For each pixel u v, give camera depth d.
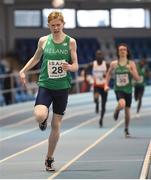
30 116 30.11
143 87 28.80
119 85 20.39
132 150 17.30
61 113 13.50
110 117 28.67
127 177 12.70
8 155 16.81
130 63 20.38
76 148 18.05
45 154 16.83
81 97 38.53
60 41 13.29
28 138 21.23
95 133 22.44
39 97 13.23
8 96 37.44
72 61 13.30
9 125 26.38
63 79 13.33
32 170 13.96
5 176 13.18
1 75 39.72
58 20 13.18
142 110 32.12
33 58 13.70
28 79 41.00
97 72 25.50
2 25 49.72
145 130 23.30
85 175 13.11
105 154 16.58
